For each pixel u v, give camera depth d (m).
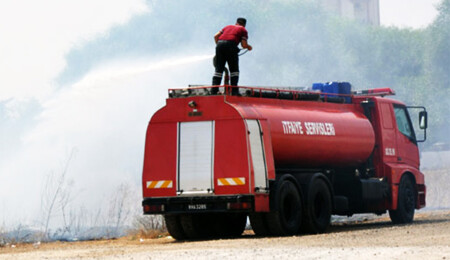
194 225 27.08
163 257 18.78
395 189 31.83
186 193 25.42
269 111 26.44
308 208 26.81
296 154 27.31
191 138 25.59
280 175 26.52
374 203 31.06
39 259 19.66
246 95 26.17
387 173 31.91
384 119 32.31
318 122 28.41
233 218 28.59
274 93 27.31
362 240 22.52
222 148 25.20
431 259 16.52
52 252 22.25
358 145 30.52
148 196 25.92
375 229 27.36
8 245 26.44
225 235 28.45
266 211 25.22
